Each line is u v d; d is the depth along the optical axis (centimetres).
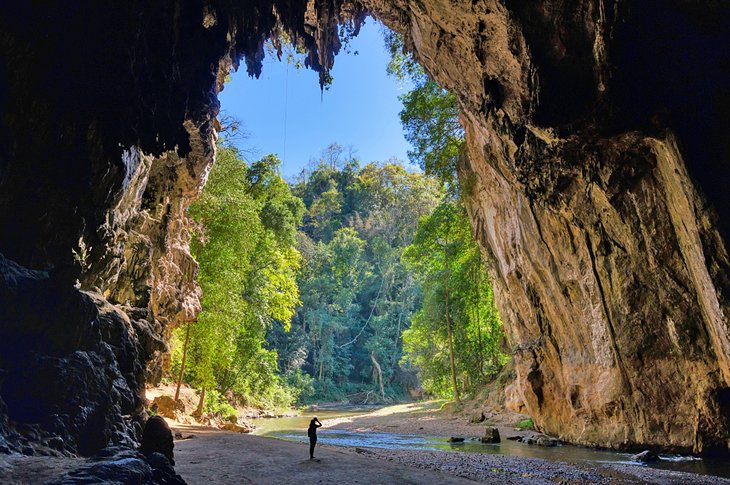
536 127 1530
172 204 2417
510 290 2533
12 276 991
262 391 4425
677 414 1579
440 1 1691
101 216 1391
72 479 581
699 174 1281
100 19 1260
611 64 1338
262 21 1833
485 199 2664
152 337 1680
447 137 3180
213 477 1063
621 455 1630
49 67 1170
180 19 1539
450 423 3056
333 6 2069
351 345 7369
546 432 2266
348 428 3053
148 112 1468
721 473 1257
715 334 1350
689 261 1417
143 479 659
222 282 2927
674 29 1309
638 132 1397
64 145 1219
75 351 1092
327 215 9100
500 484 1187
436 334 4022
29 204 1145
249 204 3247
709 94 1305
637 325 1662
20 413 904
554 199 1806
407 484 1082
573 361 2014
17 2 1105
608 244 1738
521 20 1481
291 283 4106
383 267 7662
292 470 1194
